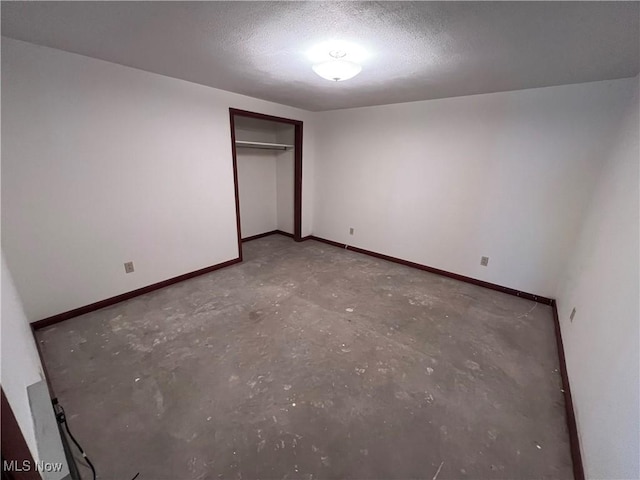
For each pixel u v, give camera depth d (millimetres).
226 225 3414
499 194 2861
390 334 2227
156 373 1781
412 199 3496
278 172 4820
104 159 2318
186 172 2895
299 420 1487
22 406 716
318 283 3119
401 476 1241
